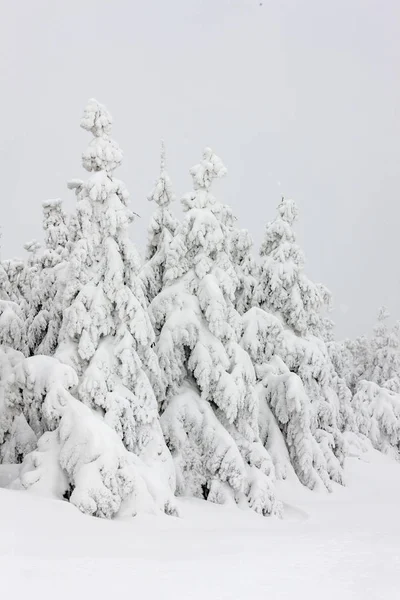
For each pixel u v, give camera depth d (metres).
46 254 25.91
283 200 28.78
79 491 13.75
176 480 19.84
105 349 18.16
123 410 17.59
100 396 17.28
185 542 11.50
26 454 16.39
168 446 20.62
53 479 14.46
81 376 17.80
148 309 22.67
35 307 23.88
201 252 22.67
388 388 46.97
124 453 14.98
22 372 16.64
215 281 22.25
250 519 18.70
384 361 50.31
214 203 23.38
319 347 28.72
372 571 8.41
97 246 18.66
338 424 35.84
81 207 18.58
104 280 18.42
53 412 15.47
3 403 16.92
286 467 25.16
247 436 21.81
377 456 36.94
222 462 20.14
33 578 7.60
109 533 12.01
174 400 21.33
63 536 10.96
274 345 27.17
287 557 9.48
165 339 21.44
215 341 21.75
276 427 25.73
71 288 18.36
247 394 21.92
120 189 18.83
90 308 18.06
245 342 25.86
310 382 27.62
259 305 28.56
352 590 7.41
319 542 11.35
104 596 7.03
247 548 10.58
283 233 28.39
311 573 8.28
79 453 14.42
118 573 8.09
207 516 17.77
